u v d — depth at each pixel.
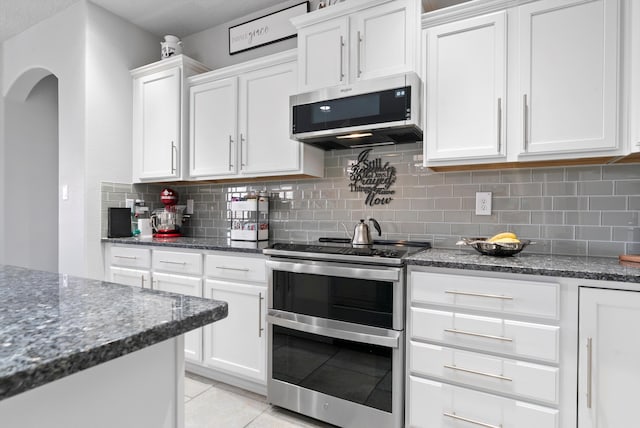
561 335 1.32
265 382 2.01
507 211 1.93
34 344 0.50
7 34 3.13
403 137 2.03
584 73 1.50
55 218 3.62
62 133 2.76
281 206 2.63
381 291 1.62
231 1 2.63
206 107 2.62
